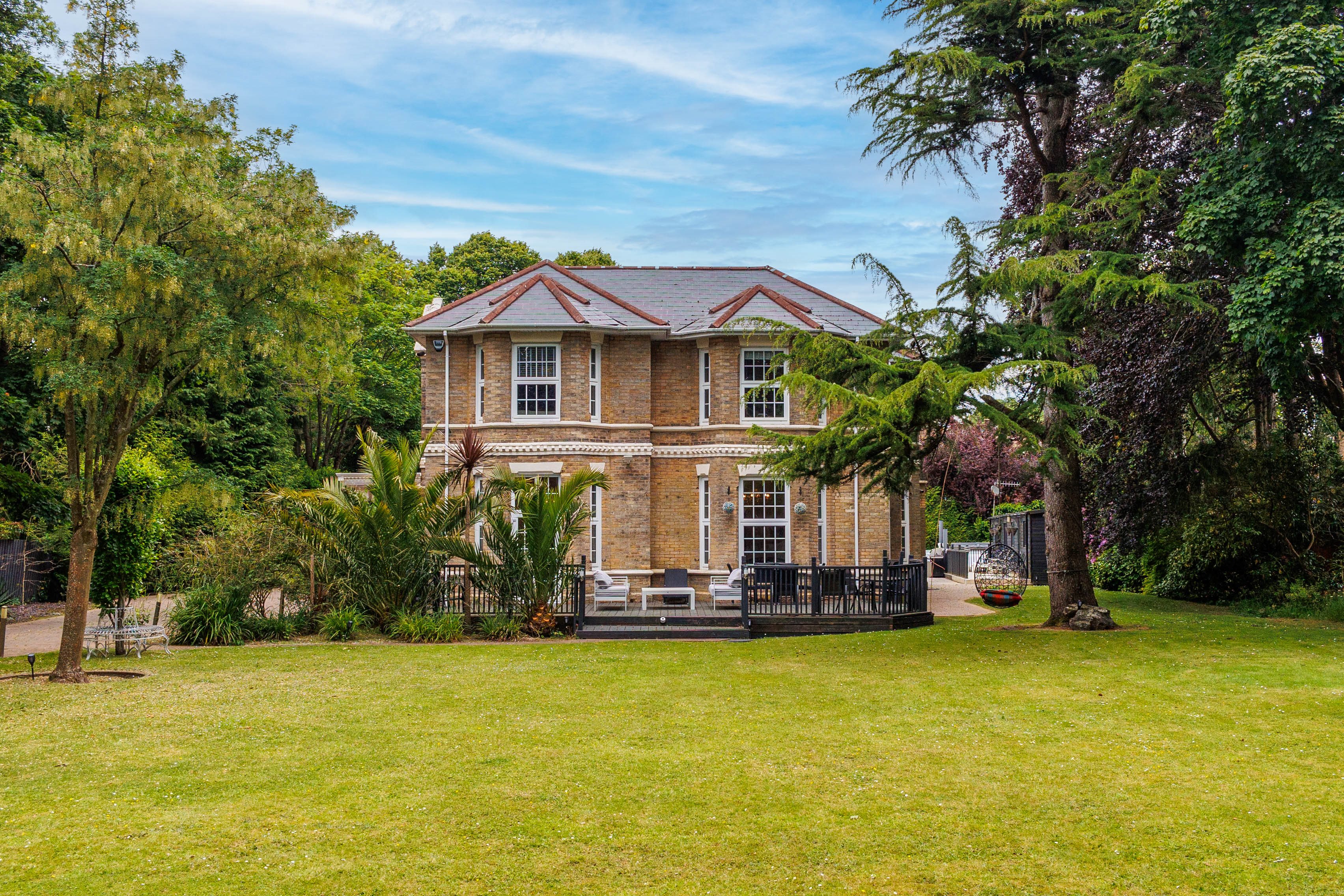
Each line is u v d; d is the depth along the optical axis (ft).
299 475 126.72
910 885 21.33
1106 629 54.95
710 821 25.31
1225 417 72.23
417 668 48.34
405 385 162.20
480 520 68.54
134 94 46.11
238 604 58.95
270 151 109.60
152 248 40.91
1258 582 67.72
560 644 57.47
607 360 79.36
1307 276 44.65
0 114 70.95
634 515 78.02
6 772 29.86
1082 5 54.60
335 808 26.27
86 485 45.19
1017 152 73.41
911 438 50.11
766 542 78.64
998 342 51.93
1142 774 28.91
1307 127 45.27
